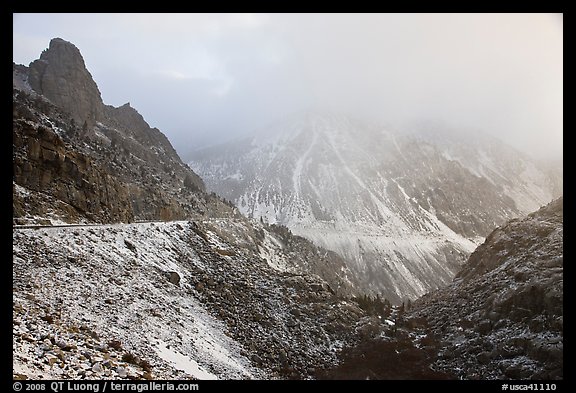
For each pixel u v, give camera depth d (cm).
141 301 3073
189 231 5338
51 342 1759
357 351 4056
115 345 2111
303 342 4094
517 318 3769
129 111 14212
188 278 4284
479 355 3588
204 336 3291
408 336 4484
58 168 4522
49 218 3884
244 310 4219
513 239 5359
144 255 4034
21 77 10494
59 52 11394
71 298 2459
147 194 8388
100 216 4738
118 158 9500
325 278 12325
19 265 2567
